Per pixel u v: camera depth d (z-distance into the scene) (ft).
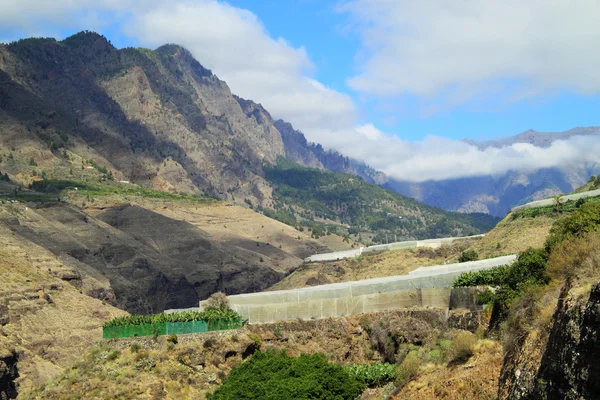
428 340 178.40
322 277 581.12
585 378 75.20
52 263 633.61
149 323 193.57
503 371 111.96
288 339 197.06
